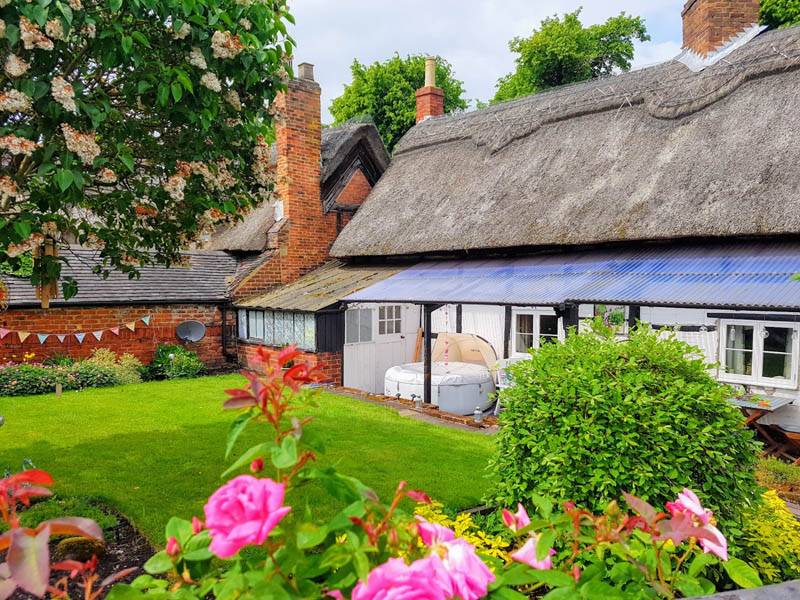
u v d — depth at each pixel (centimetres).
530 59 3691
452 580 160
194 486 665
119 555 500
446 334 1638
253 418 195
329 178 1973
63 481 680
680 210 1108
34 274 571
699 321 1262
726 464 419
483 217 1488
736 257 1013
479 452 830
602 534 217
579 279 1113
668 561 240
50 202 509
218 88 525
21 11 412
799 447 1080
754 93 1213
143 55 528
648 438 423
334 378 1506
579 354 493
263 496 151
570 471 434
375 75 3819
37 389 1282
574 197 1332
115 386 1381
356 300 1406
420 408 1159
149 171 618
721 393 439
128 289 1608
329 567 182
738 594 183
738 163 1109
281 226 1842
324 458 785
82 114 488
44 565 148
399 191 1881
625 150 1359
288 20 622
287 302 1568
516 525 233
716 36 1395
